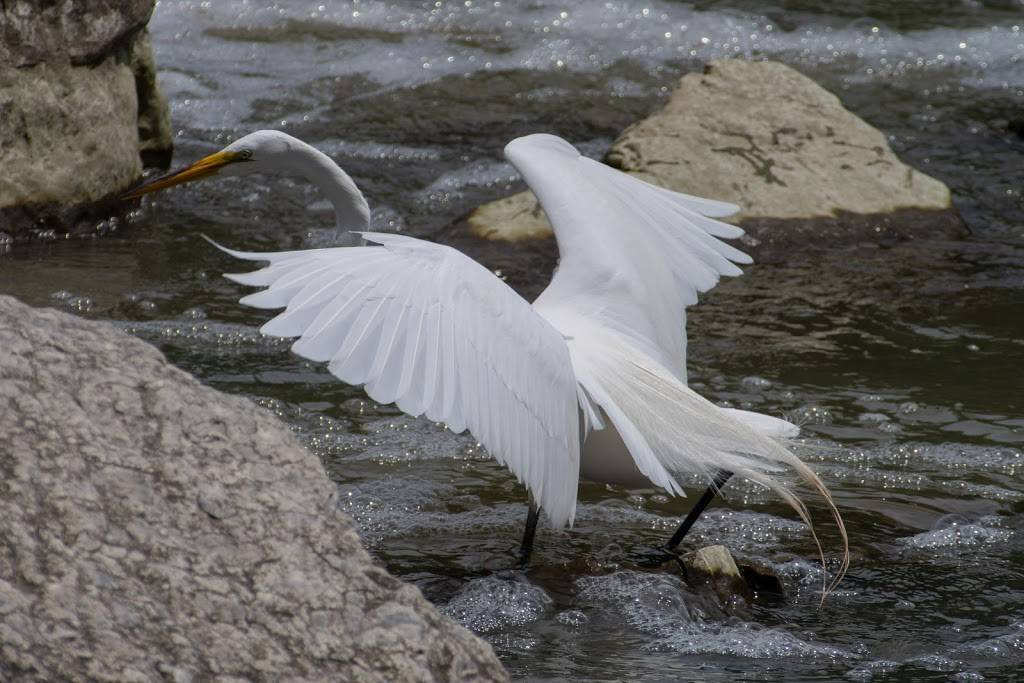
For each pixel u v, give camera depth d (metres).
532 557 8.66
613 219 8.42
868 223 16.17
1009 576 8.50
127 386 5.89
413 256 6.11
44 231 15.02
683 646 7.34
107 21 15.43
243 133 19.91
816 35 26.77
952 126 21.23
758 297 14.17
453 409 5.95
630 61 24.92
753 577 8.26
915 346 12.90
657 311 8.26
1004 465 10.35
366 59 24.25
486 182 18.12
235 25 25.81
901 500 9.71
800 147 17.12
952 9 28.55
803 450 10.41
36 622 4.80
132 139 16.11
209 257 14.71
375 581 5.48
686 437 7.59
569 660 7.10
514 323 6.41
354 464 10.14
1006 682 6.96
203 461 5.69
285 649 5.09
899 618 7.86
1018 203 17.66
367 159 19.00
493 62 24.36
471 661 5.39
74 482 5.36
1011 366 12.43
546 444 6.62
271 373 11.91
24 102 14.70
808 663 7.17
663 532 9.17
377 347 5.64
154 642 4.92
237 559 5.35
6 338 5.85
